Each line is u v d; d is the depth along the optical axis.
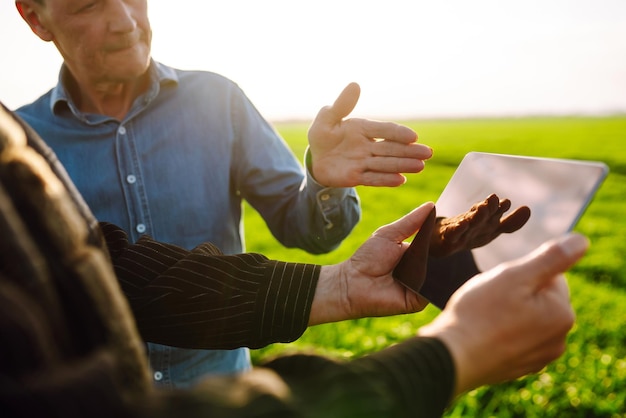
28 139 0.42
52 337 0.29
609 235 5.53
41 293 0.29
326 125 0.79
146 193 1.01
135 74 0.92
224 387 0.29
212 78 1.07
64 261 0.32
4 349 0.26
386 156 0.78
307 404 0.30
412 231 0.65
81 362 0.29
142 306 0.58
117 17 0.87
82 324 0.32
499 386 1.89
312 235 0.98
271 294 0.59
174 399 0.28
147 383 0.34
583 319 2.81
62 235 0.32
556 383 1.97
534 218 0.55
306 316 0.60
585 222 6.11
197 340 0.58
